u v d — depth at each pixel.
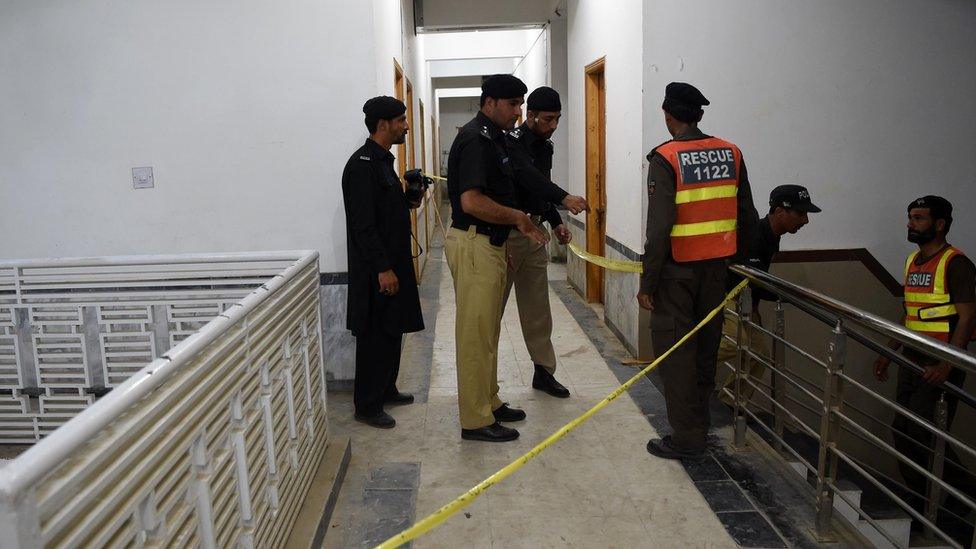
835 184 4.20
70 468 0.97
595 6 5.47
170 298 3.14
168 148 3.74
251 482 1.76
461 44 11.01
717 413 3.53
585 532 2.40
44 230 3.79
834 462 2.29
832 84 4.10
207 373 1.49
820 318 2.50
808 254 4.20
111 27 3.63
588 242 6.09
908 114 4.15
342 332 3.87
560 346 4.82
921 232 3.38
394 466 2.92
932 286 3.39
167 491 1.28
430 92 12.57
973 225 4.26
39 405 3.24
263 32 3.66
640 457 2.99
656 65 4.04
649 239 2.69
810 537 2.35
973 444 4.36
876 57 4.09
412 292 3.32
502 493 2.68
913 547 2.77
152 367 1.25
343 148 3.75
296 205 3.80
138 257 3.12
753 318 3.38
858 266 4.23
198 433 1.42
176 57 3.67
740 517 2.48
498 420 3.40
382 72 4.08
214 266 3.19
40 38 3.62
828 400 2.28
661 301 2.83
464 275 3.00
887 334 1.91
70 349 3.29
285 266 3.20
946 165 4.20
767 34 4.04
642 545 2.32
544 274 3.71
